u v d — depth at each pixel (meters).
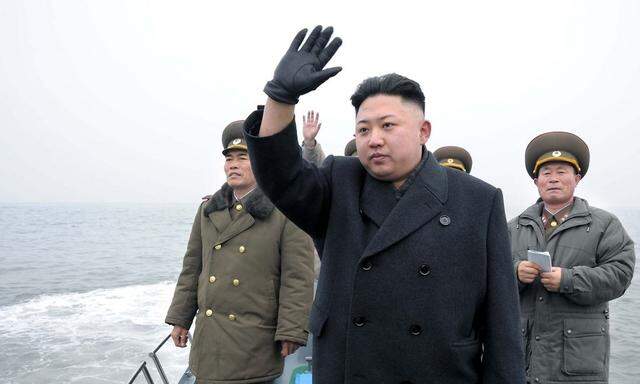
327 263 1.69
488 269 1.63
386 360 1.56
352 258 1.63
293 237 2.99
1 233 67.00
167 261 34.38
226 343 2.92
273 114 1.49
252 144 1.50
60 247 46.22
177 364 9.59
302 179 1.61
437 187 1.63
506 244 1.65
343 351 1.62
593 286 2.69
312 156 5.26
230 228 3.07
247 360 2.90
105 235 63.66
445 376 1.56
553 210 3.15
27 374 10.95
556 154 3.04
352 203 1.68
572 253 2.92
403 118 1.58
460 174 1.73
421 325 1.54
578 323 2.78
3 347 12.84
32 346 12.92
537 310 2.88
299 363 4.18
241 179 3.09
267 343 2.97
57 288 23.05
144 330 14.22
